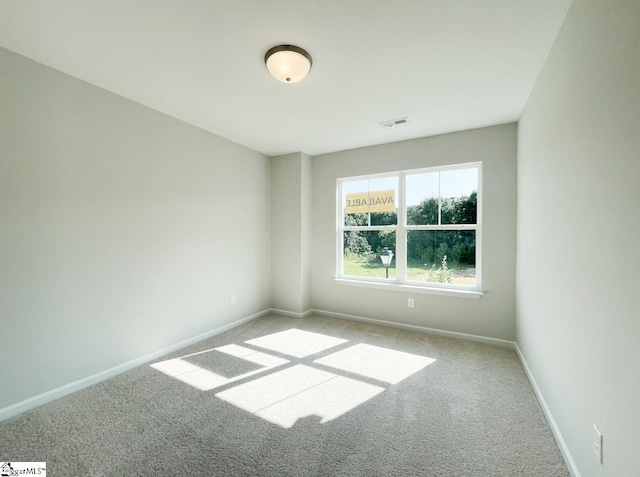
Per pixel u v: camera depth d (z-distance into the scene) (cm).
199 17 151
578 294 136
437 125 300
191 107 261
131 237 249
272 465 146
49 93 199
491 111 265
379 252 375
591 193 123
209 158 322
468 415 186
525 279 247
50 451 154
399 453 154
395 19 152
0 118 178
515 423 178
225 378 232
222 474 140
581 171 133
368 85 221
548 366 181
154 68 200
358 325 365
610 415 106
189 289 301
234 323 357
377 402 200
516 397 206
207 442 162
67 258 209
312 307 418
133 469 143
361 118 283
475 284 317
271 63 180
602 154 113
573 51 141
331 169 400
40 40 171
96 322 226
